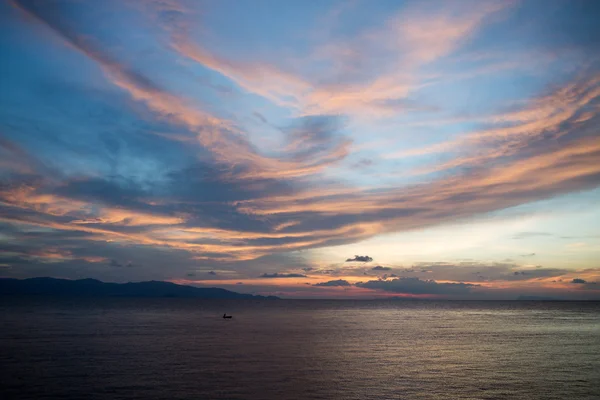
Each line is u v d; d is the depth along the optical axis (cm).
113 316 13425
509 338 7894
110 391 3594
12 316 12312
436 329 9950
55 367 4541
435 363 5003
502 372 4472
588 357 5503
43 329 8544
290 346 6481
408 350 6125
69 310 16362
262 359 5178
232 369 4522
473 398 3475
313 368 4622
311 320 13275
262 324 11112
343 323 11906
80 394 3494
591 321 13325
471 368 4694
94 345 6269
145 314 15000
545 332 9188
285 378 4116
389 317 15938
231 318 13650
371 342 7119
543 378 4184
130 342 6700
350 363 4959
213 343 6731
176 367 4600
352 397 3494
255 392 3597
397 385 3875
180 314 15625
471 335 8481
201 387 3741
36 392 3550
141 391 3597
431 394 3588
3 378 4012
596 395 3569
